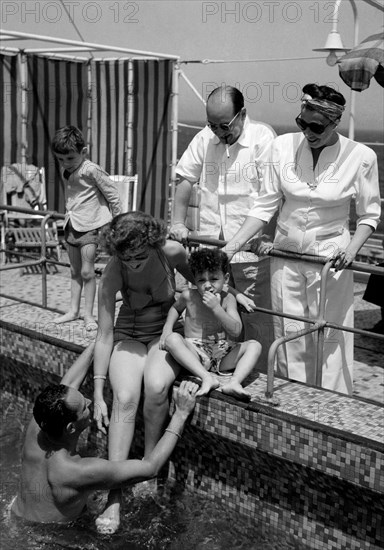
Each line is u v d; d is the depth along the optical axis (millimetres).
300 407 3928
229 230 4988
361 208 4332
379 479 3432
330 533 3742
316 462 3674
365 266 4086
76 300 5578
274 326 4738
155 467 4035
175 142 10352
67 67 10812
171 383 4242
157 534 3938
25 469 4035
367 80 4910
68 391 3881
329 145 4270
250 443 3951
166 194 10672
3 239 9547
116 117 10945
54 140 5227
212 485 4262
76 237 5410
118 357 4344
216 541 3895
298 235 4453
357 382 5191
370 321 6742
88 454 4891
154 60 10383
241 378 4090
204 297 4094
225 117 4598
